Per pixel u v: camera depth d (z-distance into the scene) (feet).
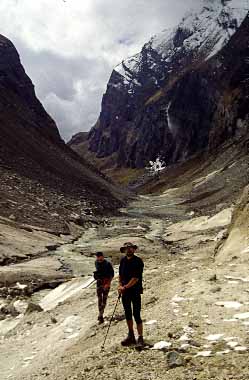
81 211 197.06
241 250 63.77
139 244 127.24
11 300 73.92
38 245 118.83
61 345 43.91
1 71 415.44
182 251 116.98
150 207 303.89
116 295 56.39
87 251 120.37
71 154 411.13
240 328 32.48
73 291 70.64
